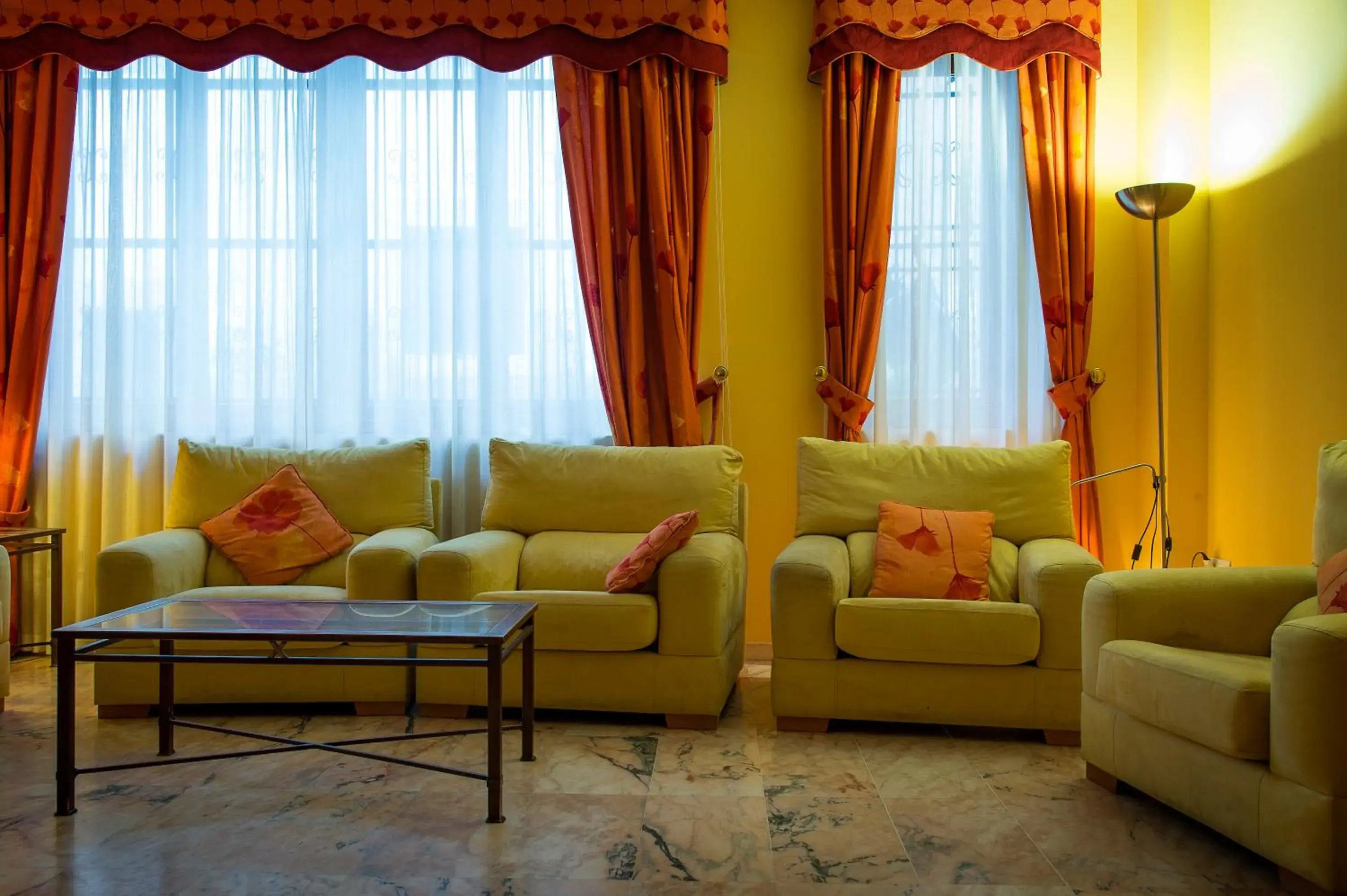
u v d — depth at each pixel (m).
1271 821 2.08
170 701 2.93
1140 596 2.66
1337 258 3.20
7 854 2.25
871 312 4.14
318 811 2.52
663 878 2.15
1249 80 3.71
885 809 2.56
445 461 4.33
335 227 4.33
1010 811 2.55
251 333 4.35
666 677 3.22
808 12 4.30
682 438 4.15
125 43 4.24
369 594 3.36
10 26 4.20
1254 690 2.13
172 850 2.28
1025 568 3.29
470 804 2.57
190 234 4.33
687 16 4.13
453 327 4.29
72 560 4.34
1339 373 3.19
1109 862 2.24
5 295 4.21
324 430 4.30
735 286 4.32
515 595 3.25
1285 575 2.71
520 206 4.31
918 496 3.70
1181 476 4.00
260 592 3.43
